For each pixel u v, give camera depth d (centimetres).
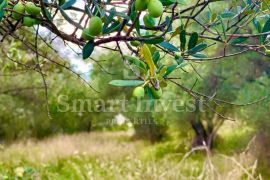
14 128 1638
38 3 104
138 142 1658
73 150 1109
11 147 1195
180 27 109
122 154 1059
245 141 1021
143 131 1648
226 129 1405
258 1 120
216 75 806
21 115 1500
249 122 870
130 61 101
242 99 784
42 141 1472
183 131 1383
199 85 784
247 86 796
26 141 1514
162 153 1296
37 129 1653
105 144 1227
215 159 710
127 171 671
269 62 812
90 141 1351
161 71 96
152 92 92
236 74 840
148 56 91
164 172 511
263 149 839
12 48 309
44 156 1005
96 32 88
